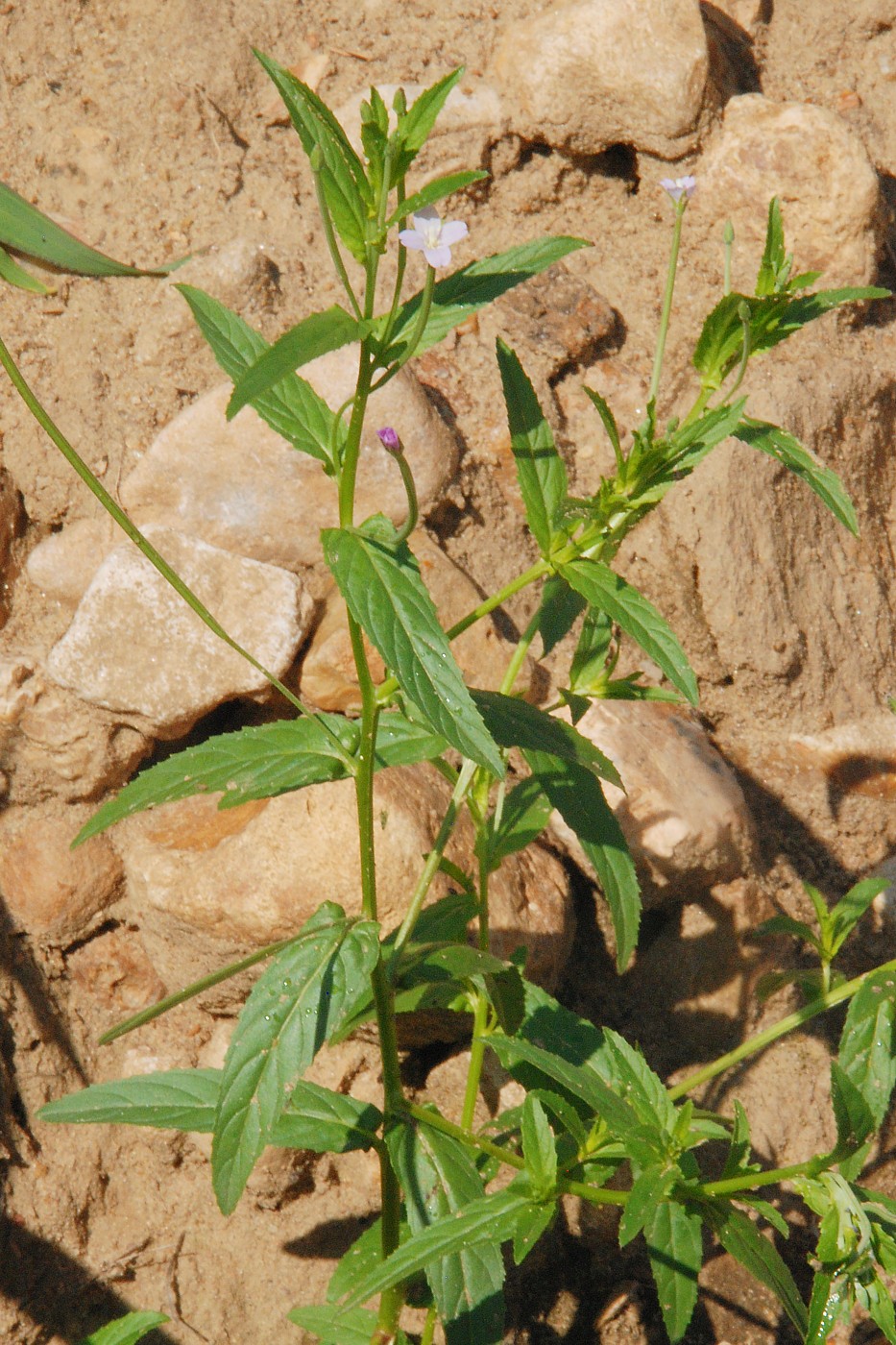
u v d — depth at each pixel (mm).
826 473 860
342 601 931
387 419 936
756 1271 846
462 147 981
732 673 958
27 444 942
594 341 976
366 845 837
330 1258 920
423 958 855
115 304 953
